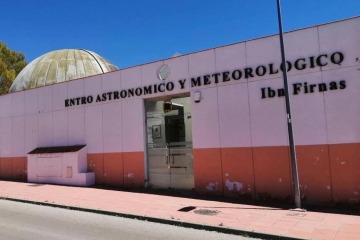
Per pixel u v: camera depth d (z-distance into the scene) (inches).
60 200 492.7
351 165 414.3
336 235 297.7
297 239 291.7
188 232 324.8
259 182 473.4
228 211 400.8
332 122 427.2
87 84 674.2
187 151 560.1
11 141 808.9
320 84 436.8
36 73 946.7
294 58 455.5
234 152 496.4
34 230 331.0
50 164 701.3
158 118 613.6
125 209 419.2
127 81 617.9
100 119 652.1
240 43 498.9
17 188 631.8
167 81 567.5
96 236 307.6
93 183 650.8
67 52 1021.8
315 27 444.1
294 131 449.4
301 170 442.6
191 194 523.5
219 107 512.4
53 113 727.1
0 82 1318.9
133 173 603.5
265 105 474.3
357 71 415.8
